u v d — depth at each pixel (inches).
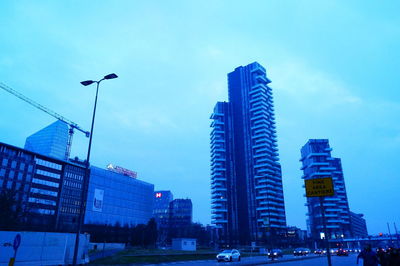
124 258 1589.6
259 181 7362.2
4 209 2132.1
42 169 5049.2
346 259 1985.7
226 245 6747.1
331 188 440.1
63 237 1005.8
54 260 956.0
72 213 5418.3
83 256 1098.7
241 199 7549.2
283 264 1434.5
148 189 7657.5
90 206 5871.1
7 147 4564.5
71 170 5585.6
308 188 465.4
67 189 5428.2
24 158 4768.7
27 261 871.1
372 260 539.2
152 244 5585.6
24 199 4616.1
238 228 7258.9
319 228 7810.0
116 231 6063.0
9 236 839.7
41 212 4857.3
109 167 7239.2
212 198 7760.8
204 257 2039.9
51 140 7091.5
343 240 6776.6
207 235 7308.1
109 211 6328.7
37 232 916.6
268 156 7593.5
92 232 5689.0
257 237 6894.7
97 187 6127.0
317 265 1362.0
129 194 6988.2
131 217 6899.6
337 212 7824.8
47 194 5044.3
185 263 1477.6
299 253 2891.2
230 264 1384.1
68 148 7647.6
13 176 4549.7
